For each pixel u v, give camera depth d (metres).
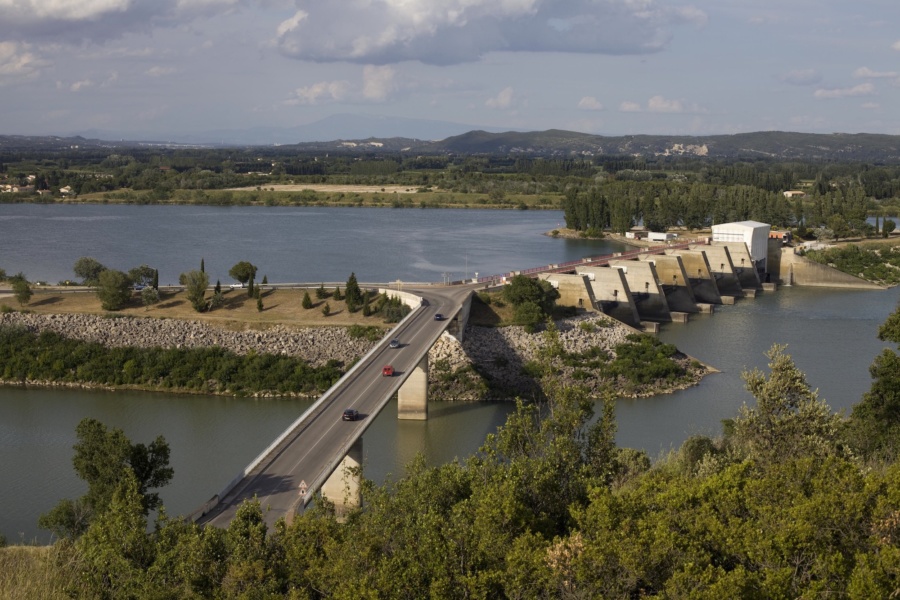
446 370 124.56
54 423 105.69
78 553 43.75
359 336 132.00
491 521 42.94
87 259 167.25
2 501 81.19
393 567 39.00
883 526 41.09
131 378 122.44
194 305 141.25
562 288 159.25
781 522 41.69
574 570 39.56
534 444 53.19
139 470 65.88
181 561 40.59
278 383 120.44
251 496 65.88
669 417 110.50
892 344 150.88
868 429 74.69
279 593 38.97
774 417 58.41
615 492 54.12
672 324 173.38
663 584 39.09
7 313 137.50
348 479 76.25
